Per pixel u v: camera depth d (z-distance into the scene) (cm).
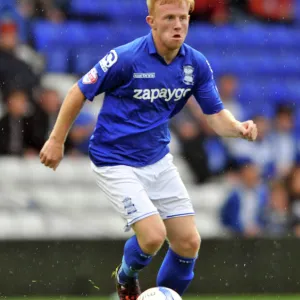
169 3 1711
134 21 4597
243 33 4819
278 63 4753
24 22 4216
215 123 1867
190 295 3056
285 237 3152
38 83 3734
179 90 1784
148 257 1775
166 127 1814
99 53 4366
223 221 3744
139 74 1741
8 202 3594
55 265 2964
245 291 3098
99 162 1800
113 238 3016
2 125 3609
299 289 3144
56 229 3600
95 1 4547
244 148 3981
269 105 4550
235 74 4653
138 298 1798
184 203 1830
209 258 3081
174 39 1712
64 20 4438
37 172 3656
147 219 1733
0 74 3694
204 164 3844
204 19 4812
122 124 1773
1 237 3372
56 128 1788
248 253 3109
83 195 3694
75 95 1772
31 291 2938
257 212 3769
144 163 1791
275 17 4941
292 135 4197
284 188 3878
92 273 2978
